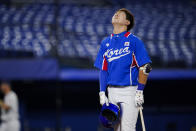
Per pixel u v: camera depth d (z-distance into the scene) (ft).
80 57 138.41
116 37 39.32
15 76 113.60
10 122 104.17
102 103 39.19
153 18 187.83
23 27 162.71
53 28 146.92
